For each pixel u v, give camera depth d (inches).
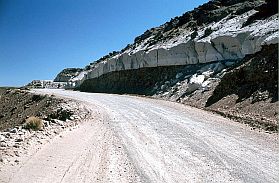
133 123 828.0
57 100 1780.3
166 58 2033.7
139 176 386.9
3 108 2559.1
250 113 852.6
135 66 2406.5
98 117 960.3
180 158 474.0
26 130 594.2
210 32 1790.1
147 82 2153.1
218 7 2500.0
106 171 400.5
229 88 1117.1
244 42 1338.6
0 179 325.1
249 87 1021.8
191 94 1375.5
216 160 461.7
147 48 2331.4
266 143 568.1
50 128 657.0
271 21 1315.2
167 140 604.7
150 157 478.6
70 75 5305.1
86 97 1873.8
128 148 535.2
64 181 347.3
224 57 1598.2
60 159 429.7
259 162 448.8
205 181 370.3
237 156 482.6
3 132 572.1
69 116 1038.4
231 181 370.6
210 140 600.4
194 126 761.0
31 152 441.7
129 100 1545.3
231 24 1722.4
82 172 386.6
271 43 1064.2
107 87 2689.5
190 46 1862.7
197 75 1577.3
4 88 3737.7
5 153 413.7
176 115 959.6
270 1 1485.0
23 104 2283.5
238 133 664.4
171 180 373.4
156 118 908.6
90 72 3238.2
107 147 537.6
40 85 4751.5
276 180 373.7
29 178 340.5
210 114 956.0
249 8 1894.7
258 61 1058.1
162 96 1649.9
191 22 2395.4
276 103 824.9
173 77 1863.9
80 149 503.5
